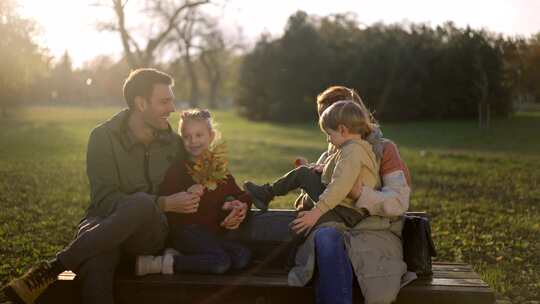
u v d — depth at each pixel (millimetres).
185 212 4031
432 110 38344
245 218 4445
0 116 48375
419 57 38281
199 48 56562
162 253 4160
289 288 3723
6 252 6605
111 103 92625
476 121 36781
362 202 3793
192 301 3799
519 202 10727
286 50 43188
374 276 3684
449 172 15070
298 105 42750
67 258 3682
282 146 22594
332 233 3713
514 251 7039
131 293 3820
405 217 4098
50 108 77688
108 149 4184
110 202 4090
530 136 27656
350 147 3846
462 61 37562
